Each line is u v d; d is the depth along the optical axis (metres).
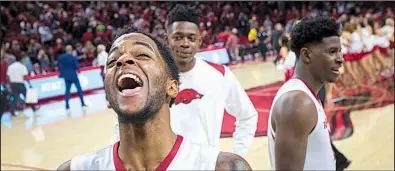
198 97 2.75
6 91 8.51
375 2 22.25
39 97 9.84
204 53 14.16
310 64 2.09
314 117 1.95
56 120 8.19
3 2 16.44
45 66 12.59
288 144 1.92
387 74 10.91
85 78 10.80
